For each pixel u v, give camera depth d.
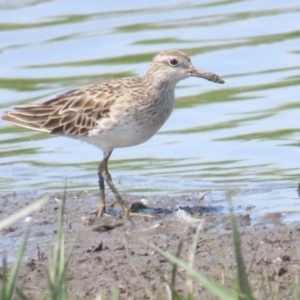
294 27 23.67
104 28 24.06
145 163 16.52
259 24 24.00
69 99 14.19
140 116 13.77
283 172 15.45
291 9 24.98
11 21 24.72
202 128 18.38
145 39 23.31
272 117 18.64
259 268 10.26
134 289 9.91
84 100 13.98
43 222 12.84
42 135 18.59
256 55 22.11
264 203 13.30
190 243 11.36
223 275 9.88
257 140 17.44
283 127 18.03
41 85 21.14
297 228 11.73
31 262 10.97
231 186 14.55
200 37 23.36
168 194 14.20
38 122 14.30
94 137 13.94
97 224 12.62
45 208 13.52
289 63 21.59
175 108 19.47
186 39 23.25
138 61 22.09
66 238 12.04
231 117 18.81
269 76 20.97
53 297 8.05
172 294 8.36
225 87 20.53
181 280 9.97
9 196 14.32
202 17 24.78
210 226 12.11
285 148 16.89
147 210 13.20
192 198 13.75
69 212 13.27
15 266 7.99
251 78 20.94
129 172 15.94
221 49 22.53
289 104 19.27
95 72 21.62
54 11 25.28
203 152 17.02
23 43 23.38
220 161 16.41
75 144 17.98
